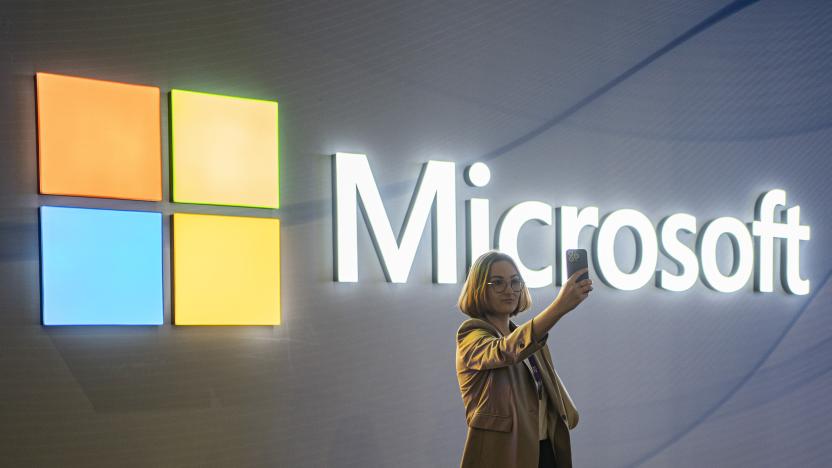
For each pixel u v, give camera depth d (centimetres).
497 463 281
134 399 352
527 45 462
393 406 412
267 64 390
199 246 367
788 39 557
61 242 338
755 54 543
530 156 460
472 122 443
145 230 356
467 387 294
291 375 387
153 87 362
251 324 376
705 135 521
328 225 402
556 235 466
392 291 416
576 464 462
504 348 274
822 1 571
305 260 395
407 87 425
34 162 340
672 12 512
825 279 568
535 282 452
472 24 445
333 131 405
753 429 529
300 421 388
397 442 412
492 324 306
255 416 377
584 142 478
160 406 357
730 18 534
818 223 567
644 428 487
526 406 285
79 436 340
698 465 505
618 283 479
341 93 407
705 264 514
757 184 541
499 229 445
